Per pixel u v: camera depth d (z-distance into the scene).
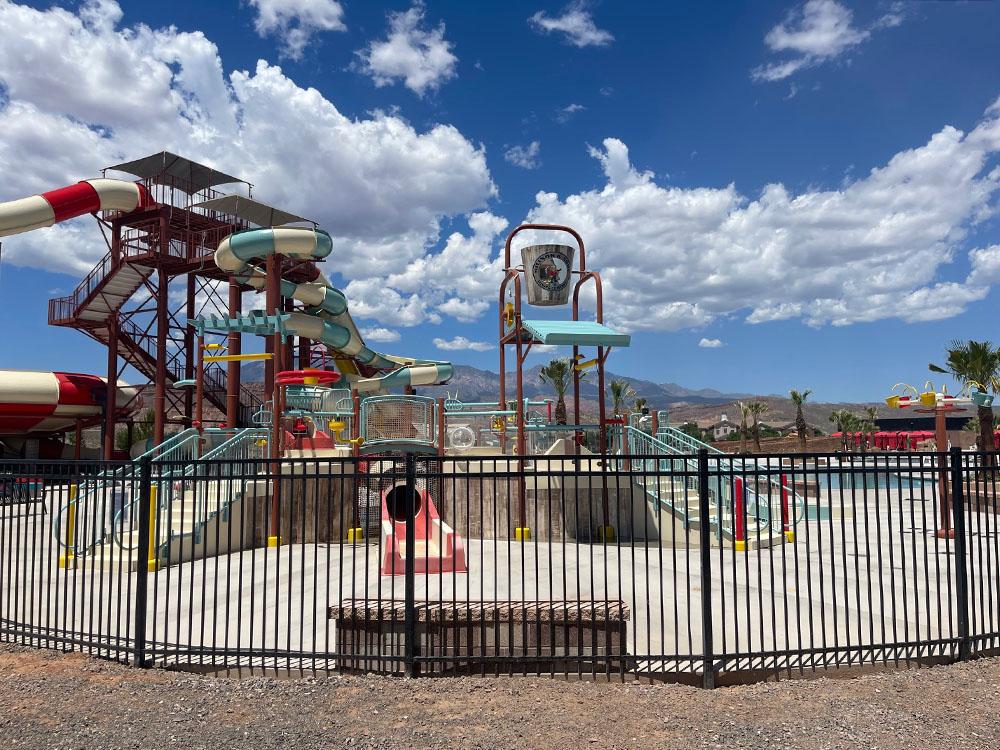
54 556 12.69
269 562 11.88
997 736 5.11
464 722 5.40
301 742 5.10
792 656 6.81
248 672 6.62
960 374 30.83
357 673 6.54
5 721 5.49
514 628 6.61
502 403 18.12
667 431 17.22
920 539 13.83
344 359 37.16
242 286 32.25
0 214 27.61
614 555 12.19
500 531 14.91
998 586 7.00
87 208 29.83
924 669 6.59
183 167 33.16
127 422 41.31
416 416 16.28
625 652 6.32
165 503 13.64
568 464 15.52
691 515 14.51
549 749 4.95
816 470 6.64
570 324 15.56
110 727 5.38
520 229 17.53
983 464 7.05
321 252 27.17
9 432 36.75
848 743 5.02
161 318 33.06
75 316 34.41
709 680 6.21
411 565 6.52
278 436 15.66
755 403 81.06
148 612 8.77
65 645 7.33
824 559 11.86
